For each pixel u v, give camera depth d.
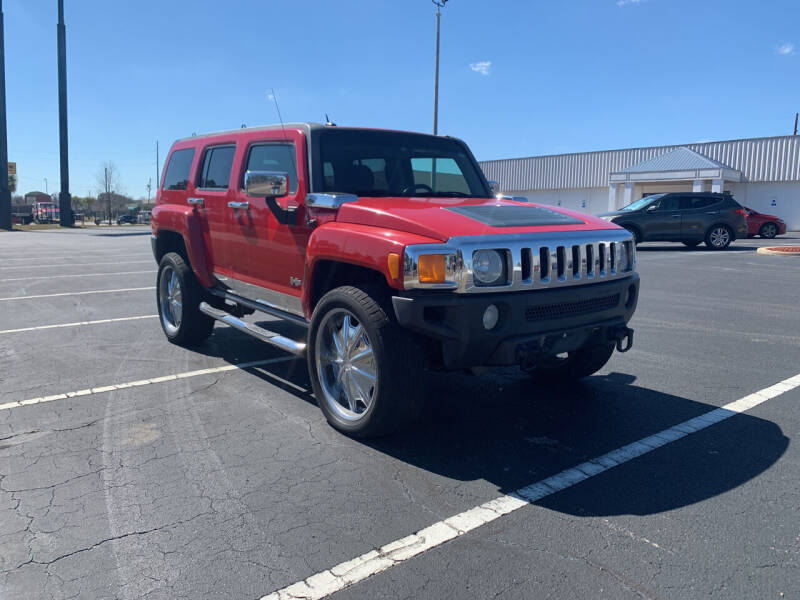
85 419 4.25
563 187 41.69
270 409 4.46
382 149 4.88
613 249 4.07
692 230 17.30
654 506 3.06
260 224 4.87
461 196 5.13
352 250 3.76
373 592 2.41
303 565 2.59
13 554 2.67
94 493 3.21
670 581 2.47
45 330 7.07
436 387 5.00
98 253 18.20
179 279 6.02
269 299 4.92
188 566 2.59
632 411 4.41
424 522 2.93
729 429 4.05
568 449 3.76
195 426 4.13
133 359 5.80
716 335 6.77
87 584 2.47
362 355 3.78
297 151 4.53
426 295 3.42
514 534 2.81
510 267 3.55
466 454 3.69
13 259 16.08
